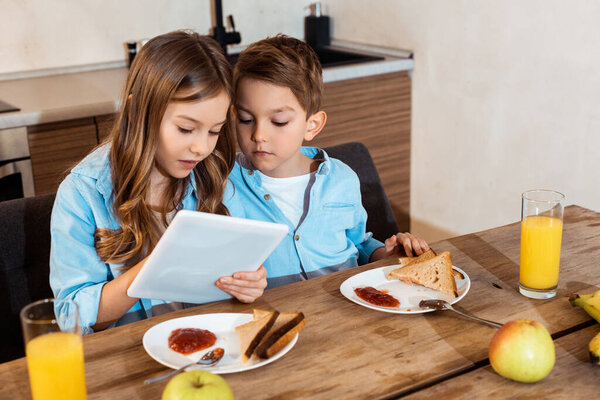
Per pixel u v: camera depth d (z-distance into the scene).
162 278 1.07
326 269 1.50
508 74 2.26
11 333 1.39
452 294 1.13
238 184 1.49
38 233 1.41
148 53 1.18
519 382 0.89
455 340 1.00
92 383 0.90
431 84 2.59
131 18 2.70
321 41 3.00
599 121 2.00
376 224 1.82
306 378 0.90
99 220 1.27
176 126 1.17
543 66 2.14
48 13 2.53
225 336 1.02
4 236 1.37
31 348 0.79
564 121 2.11
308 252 1.48
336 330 1.03
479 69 2.36
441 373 0.91
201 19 2.84
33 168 2.08
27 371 0.93
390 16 2.71
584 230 1.42
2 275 1.37
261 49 1.31
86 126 2.14
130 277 1.16
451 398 0.86
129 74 1.23
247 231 1.01
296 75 1.29
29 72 2.55
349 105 2.58
